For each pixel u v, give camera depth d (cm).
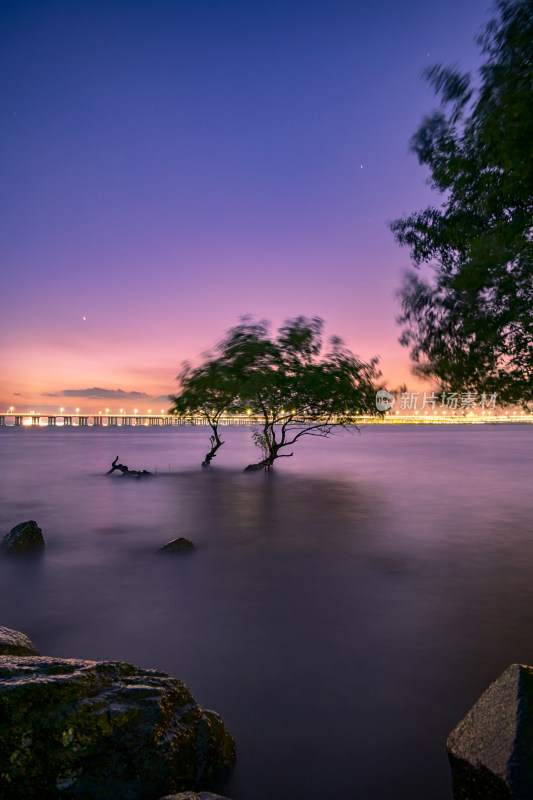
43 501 2197
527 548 1396
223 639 777
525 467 4150
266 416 3309
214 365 2938
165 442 8794
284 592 1013
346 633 801
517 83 474
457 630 813
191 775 395
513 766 334
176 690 423
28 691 353
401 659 702
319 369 2855
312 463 4506
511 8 481
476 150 551
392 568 1194
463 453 6250
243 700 590
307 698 595
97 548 1380
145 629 822
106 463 4297
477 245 521
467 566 1210
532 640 772
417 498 2333
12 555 1281
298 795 429
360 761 477
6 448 6838
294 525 1700
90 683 385
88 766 346
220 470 3575
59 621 858
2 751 333
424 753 491
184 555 1307
